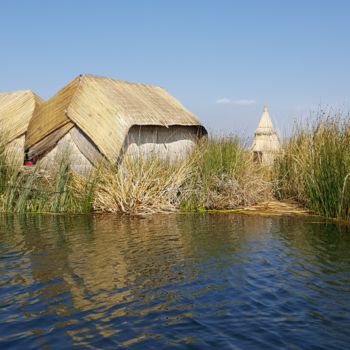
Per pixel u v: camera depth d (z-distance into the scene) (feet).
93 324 21.57
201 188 50.88
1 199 49.32
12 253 33.06
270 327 21.17
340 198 42.96
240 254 32.63
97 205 49.62
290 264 30.17
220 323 21.61
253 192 51.57
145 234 38.91
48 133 57.77
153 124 59.41
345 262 30.42
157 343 19.77
